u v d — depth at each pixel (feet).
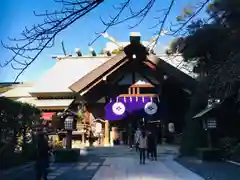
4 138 45.42
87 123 89.35
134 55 83.97
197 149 55.93
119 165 49.11
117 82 90.07
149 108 87.15
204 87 51.44
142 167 46.55
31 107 52.60
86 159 57.98
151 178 37.09
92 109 91.04
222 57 42.68
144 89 91.50
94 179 36.70
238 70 32.96
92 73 85.92
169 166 47.11
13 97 106.52
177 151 67.77
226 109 52.49
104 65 85.81
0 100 42.68
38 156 32.68
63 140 67.87
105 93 90.17
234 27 36.99
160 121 88.69
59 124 63.67
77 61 116.88
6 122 44.34
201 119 56.95
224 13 30.01
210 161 51.47
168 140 86.79
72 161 52.85
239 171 40.57
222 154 52.70
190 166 46.62
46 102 98.99
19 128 48.52
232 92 43.29
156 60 83.25
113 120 90.17
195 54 47.11
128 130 88.38
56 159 52.65
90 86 86.58
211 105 53.26
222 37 41.39
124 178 37.27
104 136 87.71
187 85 75.77
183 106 88.94
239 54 33.40
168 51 46.60
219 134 56.75
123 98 88.84
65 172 42.16
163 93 89.30
